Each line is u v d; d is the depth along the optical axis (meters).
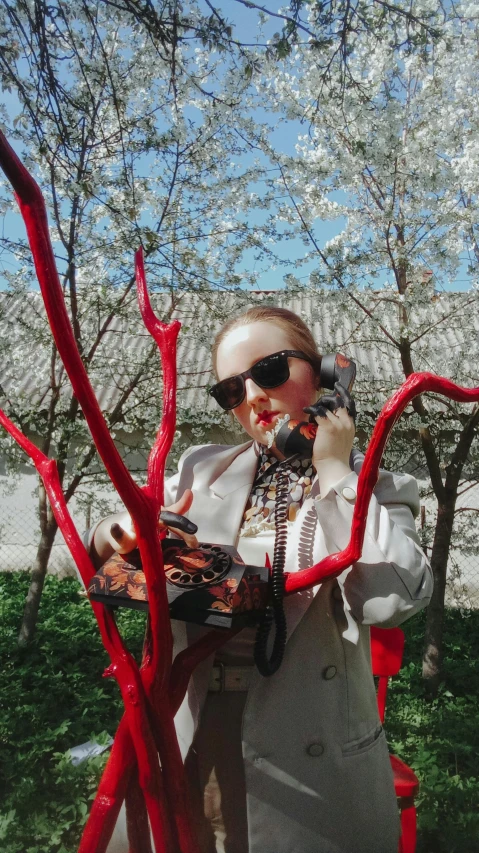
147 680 0.98
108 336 5.89
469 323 4.99
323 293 4.59
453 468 4.69
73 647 5.45
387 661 1.95
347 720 1.23
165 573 1.04
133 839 1.01
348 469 1.19
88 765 3.16
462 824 2.86
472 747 3.73
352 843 1.19
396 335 4.62
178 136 4.50
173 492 1.43
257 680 1.20
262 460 1.42
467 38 4.36
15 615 6.73
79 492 5.69
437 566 4.75
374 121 4.10
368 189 4.73
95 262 4.73
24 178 0.73
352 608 1.16
